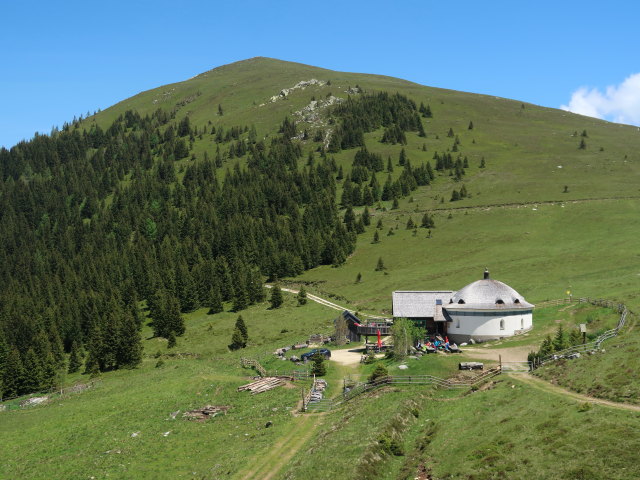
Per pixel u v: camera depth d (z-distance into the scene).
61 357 133.62
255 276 160.38
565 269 129.62
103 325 147.00
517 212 197.75
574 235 162.12
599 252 138.62
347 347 93.62
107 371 117.62
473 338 84.19
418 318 88.19
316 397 65.06
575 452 37.50
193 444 58.44
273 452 50.78
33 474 55.34
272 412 63.28
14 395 108.06
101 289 185.75
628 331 68.69
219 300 154.75
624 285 100.94
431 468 41.62
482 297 86.00
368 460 43.06
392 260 174.38
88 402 83.69
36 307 173.50
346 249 187.50
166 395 77.88
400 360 73.06
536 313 92.94
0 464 60.19
